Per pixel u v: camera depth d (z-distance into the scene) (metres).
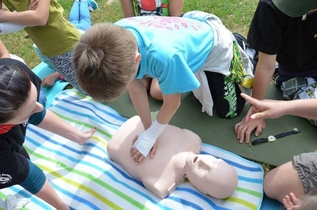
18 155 1.48
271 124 1.96
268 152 1.86
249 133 1.91
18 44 2.84
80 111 2.15
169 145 1.77
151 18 1.66
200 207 1.64
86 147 1.96
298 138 1.89
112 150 1.84
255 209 1.62
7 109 1.20
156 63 1.45
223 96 1.94
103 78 1.25
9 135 1.45
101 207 1.69
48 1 1.97
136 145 1.72
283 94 2.07
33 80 1.56
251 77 1.95
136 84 1.67
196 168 1.64
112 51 1.25
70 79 2.19
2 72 1.22
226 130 1.99
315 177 1.50
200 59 1.74
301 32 1.73
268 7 1.63
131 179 1.80
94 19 2.90
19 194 1.78
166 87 1.52
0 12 1.93
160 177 1.70
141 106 1.73
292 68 1.96
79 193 1.75
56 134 2.00
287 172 1.58
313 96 1.89
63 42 2.09
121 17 2.87
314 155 1.56
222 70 1.86
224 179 1.59
